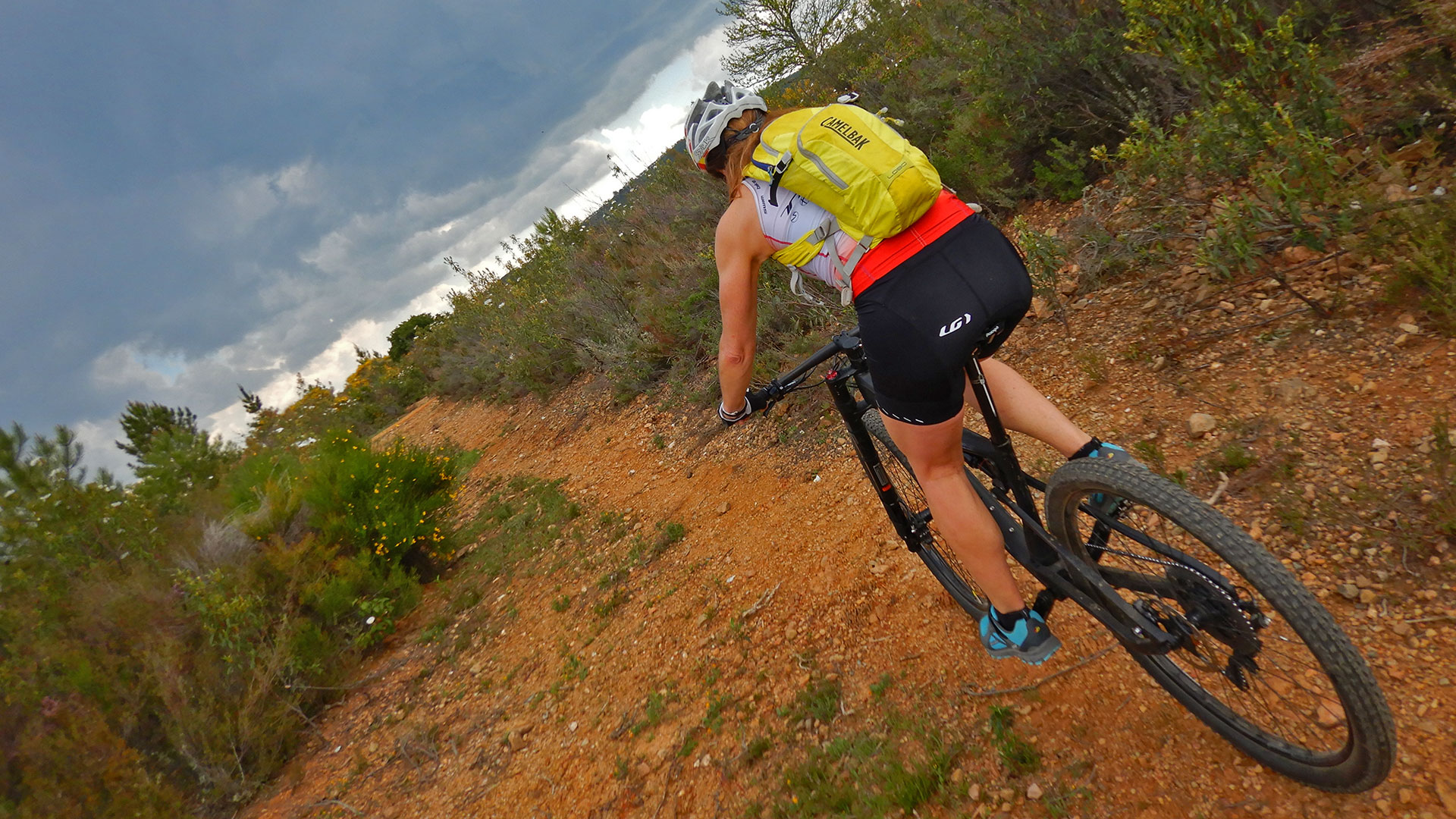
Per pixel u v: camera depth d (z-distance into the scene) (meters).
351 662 5.65
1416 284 3.05
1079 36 5.03
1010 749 2.47
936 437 2.14
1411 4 3.70
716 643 3.83
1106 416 3.50
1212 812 2.06
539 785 3.67
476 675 4.95
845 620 3.48
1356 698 1.68
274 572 6.23
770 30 7.75
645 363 8.02
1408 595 2.31
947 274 1.96
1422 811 1.84
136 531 7.32
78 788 4.49
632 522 5.73
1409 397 2.78
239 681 5.27
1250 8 4.06
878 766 2.69
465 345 14.84
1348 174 3.53
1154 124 4.71
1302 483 2.73
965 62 6.10
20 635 6.05
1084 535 2.40
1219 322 3.61
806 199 2.00
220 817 4.63
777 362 5.69
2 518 6.98
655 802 3.18
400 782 4.26
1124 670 2.55
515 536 6.73
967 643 3.01
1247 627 1.85
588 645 4.54
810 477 4.74
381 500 7.08
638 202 10.09
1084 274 4.41
